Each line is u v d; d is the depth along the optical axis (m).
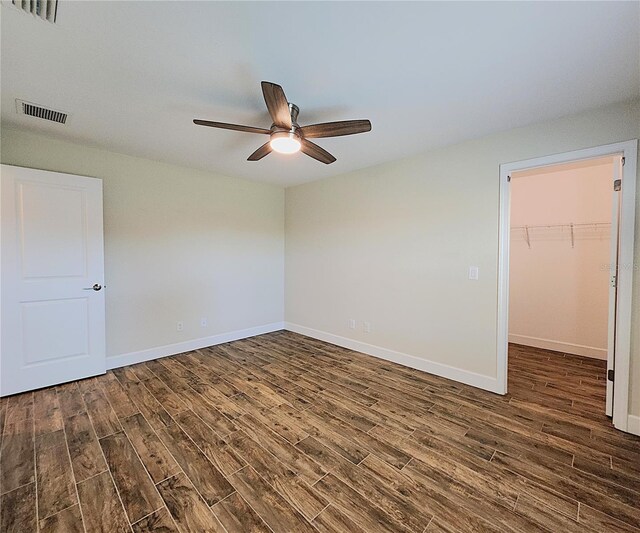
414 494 1.60
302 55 1.64
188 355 3.73
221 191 4.12
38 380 2.74
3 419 2.27
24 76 1.85
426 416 2.36
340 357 3.69
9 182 2.56
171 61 1.70
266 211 4.68
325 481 1.69
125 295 3.35
